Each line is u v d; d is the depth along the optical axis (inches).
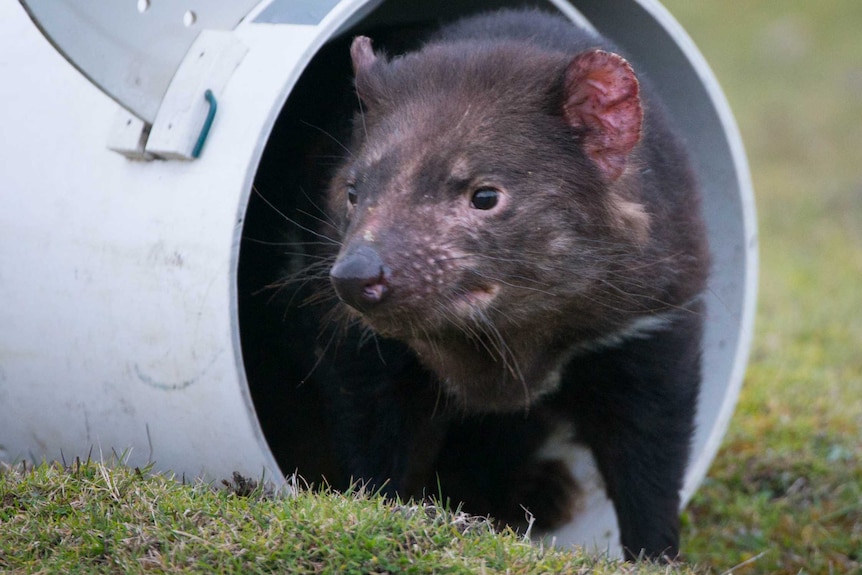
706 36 1176.8
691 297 271.9
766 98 984.9
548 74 239.3
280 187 298.0
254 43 243.8
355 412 274.4
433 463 306.7
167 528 215.2
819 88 1007.0
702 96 315.9
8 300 256.4
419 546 208.7
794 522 317.7
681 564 265.4
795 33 1152.8
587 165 237.9
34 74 270.2
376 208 224.1
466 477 313.1
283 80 231.5
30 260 252.7
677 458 279.4
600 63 232.5
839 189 735.7
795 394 401.1
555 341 259.3
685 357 273.4
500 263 228.7
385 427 274.8
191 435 237.3
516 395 270.8
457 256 223.5
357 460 276.2
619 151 237.9
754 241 322.7
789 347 457.1
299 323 289.7
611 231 241.6
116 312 239.3
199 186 231.3
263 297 303.1
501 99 236.5
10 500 231.0
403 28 319.6
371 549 206.4
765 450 356.8
